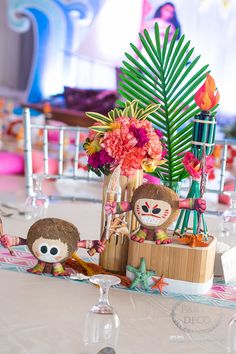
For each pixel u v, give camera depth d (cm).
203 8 629
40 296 128
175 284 137
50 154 541
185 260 136
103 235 142
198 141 141
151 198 136
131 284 138
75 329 112
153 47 156
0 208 201
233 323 115
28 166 235
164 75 155
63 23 663
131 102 148
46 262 142
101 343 101
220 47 631
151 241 138
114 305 126
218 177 467
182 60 159
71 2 659
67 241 139
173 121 155
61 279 141
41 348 103
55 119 652
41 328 111
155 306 128
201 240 138
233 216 160
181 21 631
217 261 152
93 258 158
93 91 662
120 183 145
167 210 136
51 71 669
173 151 156
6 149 584
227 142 221
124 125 138
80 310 122
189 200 136
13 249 162
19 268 146
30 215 193
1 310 119
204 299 135
